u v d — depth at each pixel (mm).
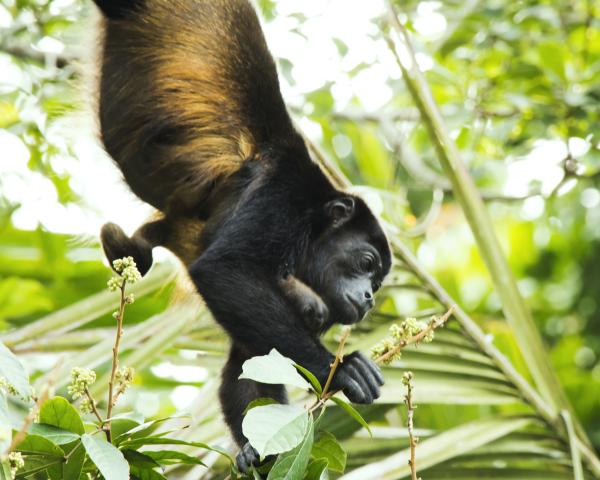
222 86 9992
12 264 13781
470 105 14938
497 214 19641
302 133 10336
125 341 9336
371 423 9695
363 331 10258
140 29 9914
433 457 8586
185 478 8289
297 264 9875
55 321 9367
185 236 10031
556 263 19984
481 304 18719
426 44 15758
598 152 14891
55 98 12469
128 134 9953
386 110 16281
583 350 18438
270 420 5535
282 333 8492
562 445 9273
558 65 15164
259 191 9758
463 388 9305
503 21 14891
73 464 5652
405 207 16156
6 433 4945
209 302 8711
